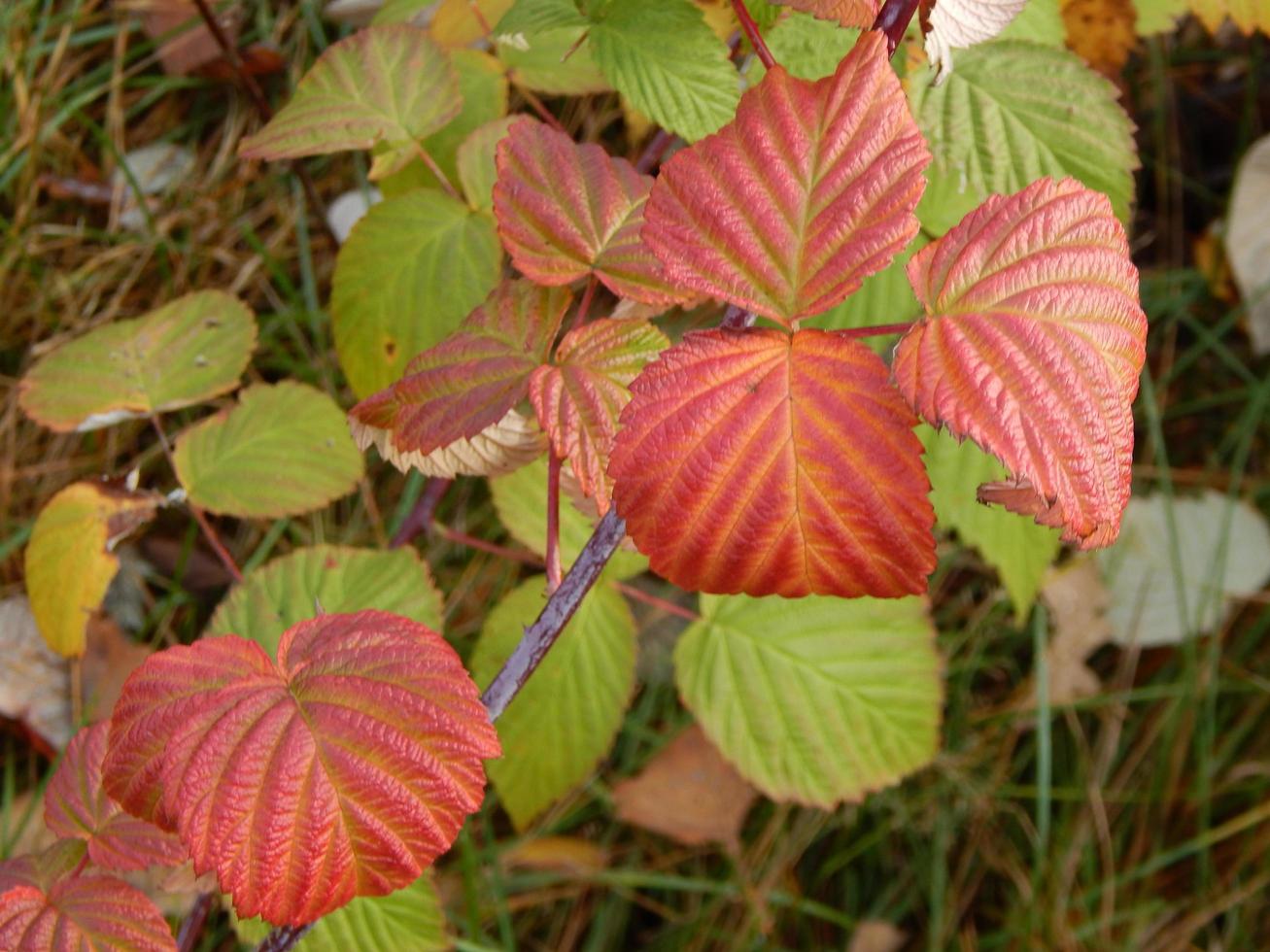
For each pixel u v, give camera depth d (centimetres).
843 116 26
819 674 39
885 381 25
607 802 45
